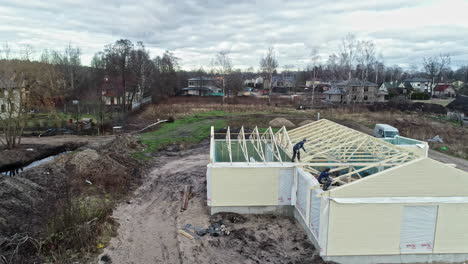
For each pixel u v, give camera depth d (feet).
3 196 40.42
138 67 173.47
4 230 35.50
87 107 123.34
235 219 44.37
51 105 99.86
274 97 224.74
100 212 43.42
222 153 60.34
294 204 44.98
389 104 168.25
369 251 34.50
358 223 33.83
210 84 269.23
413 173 33.96
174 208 48.70
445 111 156.87
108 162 62.18
